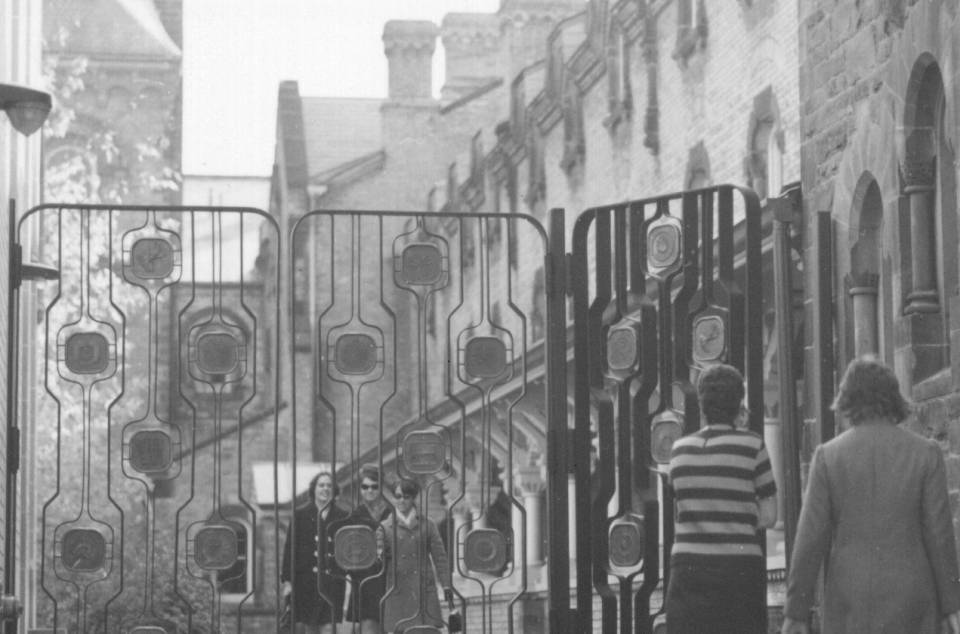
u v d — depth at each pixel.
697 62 35.06
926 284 12.20
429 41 70.31
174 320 67.31
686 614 10.49
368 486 16.78
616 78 42.59
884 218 12.70
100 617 36.22
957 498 11.35
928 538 8.88
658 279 13.13
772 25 30.05
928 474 8.91
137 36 72.31
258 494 60.28
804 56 14.41
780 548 20.36
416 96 70.19
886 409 9.06
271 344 69.88
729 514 10.52
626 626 12.95
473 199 60.94
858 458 8.96
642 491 13.05
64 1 71.44
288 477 62.38
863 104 13.10
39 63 26.33
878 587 8.78
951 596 8.80
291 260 12.76
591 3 44.03
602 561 13.01
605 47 42.94
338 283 68.00
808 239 14.02
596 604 28.38
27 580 24.11
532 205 52.47
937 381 11.77
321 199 68.75
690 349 13.08
